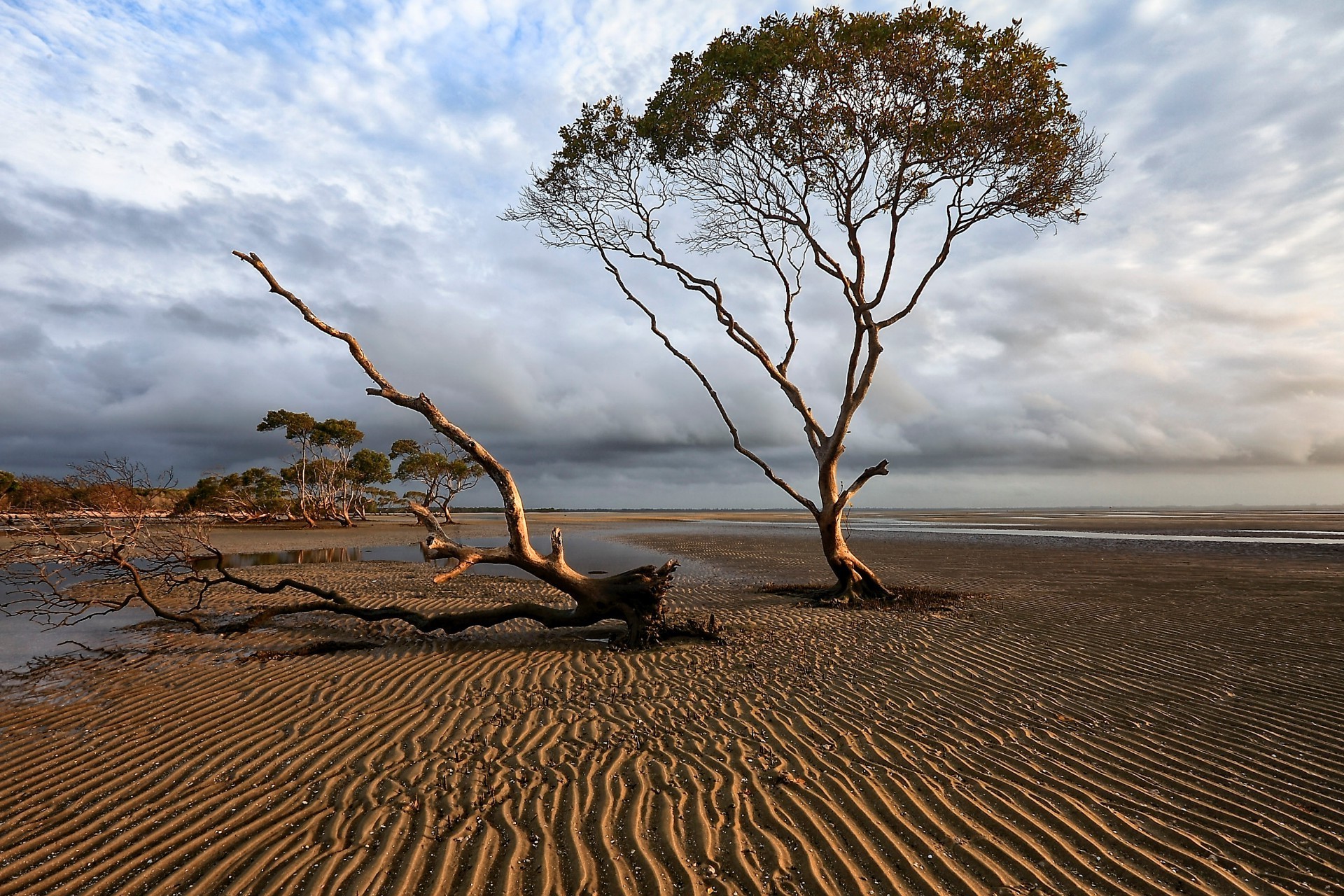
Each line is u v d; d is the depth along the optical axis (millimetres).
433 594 15734
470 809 4652
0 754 5793
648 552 28938
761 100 13922
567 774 5242
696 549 30938
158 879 3822
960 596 14969
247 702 7188
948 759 5496
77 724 6578
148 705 7152
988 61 12703
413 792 4934
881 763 5418
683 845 4180
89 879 3826
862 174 14078
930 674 8234
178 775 5285
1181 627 11125
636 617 10328
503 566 22953
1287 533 40062
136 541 11375
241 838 4281
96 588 16625
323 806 4711
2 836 4348
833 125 13797
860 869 3895
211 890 3707
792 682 7898
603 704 7066
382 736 6117
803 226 14953
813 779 5113
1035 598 14734
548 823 4445
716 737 6051
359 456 65062
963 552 27656
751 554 28172
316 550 30328
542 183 16359
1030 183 13578
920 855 4035
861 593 14906
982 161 13656
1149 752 5625
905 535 41031
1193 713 6645
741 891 3697
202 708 7012
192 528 12289
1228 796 4789
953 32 12461
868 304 14648
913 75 12781
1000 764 5371
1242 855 4004
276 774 5289
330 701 7164
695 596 15617
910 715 6652
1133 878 3781
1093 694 7328
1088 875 3816
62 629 11766
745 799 4793
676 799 4801
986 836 4254
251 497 55625
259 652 9625
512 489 10461
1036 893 3643
